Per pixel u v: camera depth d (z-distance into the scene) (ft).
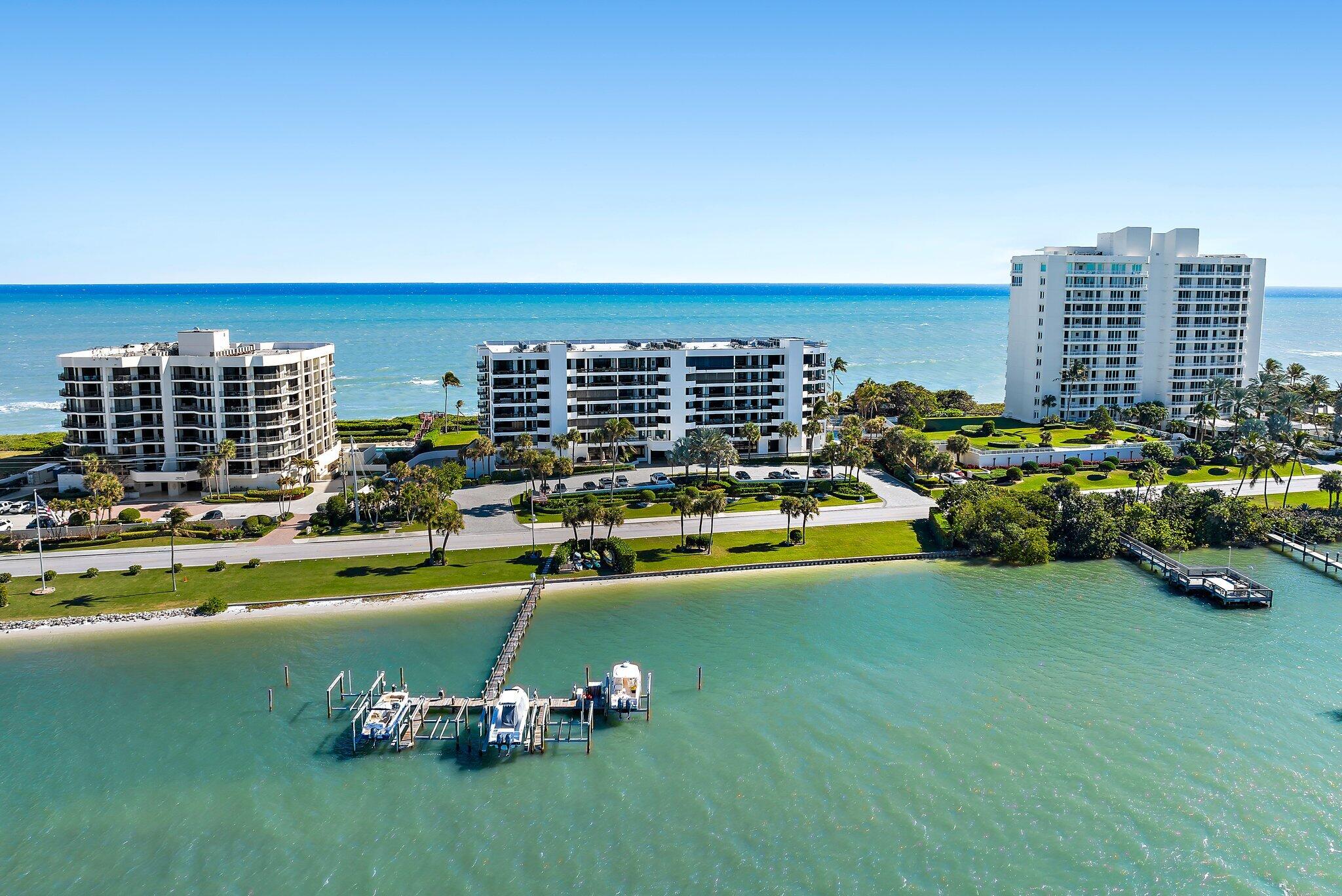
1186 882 227.20
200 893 228.02
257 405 554.46
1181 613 382.01
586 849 241.55
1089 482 581.94
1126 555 455.63
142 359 549.54
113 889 229.45
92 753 283.79
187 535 466.70
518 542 462.60
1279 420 611.06
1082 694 313.53
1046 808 254.47
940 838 243.19
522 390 614.34
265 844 245.45
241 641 356.79
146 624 370.94
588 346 654.94
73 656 344.49
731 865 234.58
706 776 271.28
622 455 626.64
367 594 397.80
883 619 376.07
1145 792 261.03
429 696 314.14
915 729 293.23
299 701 313.94
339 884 230.68
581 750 286.25
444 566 429.79
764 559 441.68
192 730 295.89
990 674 328.29
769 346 648.38
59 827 251.19
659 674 330.13
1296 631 363.56
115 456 552.41
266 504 531.91
